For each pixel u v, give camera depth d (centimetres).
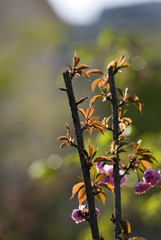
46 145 1162
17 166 1096
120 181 136
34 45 962
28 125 1259
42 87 1316
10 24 1086
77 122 118
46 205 711
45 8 1266
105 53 398
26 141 1198
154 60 395
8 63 1212
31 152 1154
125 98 140
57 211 728
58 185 704
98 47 398
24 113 1300
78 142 118
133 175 311
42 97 1312
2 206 689
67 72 117
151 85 376
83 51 400
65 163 340
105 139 306
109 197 493
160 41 436
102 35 398
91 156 120
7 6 1314
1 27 1128
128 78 376
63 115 1265
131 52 387
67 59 1055
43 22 888
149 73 376
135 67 372
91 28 764
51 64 1149
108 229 376
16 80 1296
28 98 1335
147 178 138
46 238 682
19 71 1260
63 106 1297
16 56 1154
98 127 128
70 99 117
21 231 670
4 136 1225
